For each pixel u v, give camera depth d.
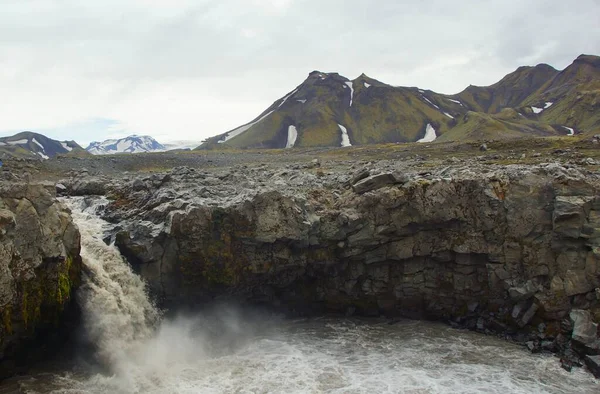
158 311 32.94
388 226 36.59
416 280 38.66
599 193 34.19
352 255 37.28
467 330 36.81
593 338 30.72
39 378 26.47
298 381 28.30
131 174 53.44
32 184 25.58
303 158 78.62
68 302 27.95
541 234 35.31
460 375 29.33
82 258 29.53
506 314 36.06
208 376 28.75
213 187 38.34
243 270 35.31
